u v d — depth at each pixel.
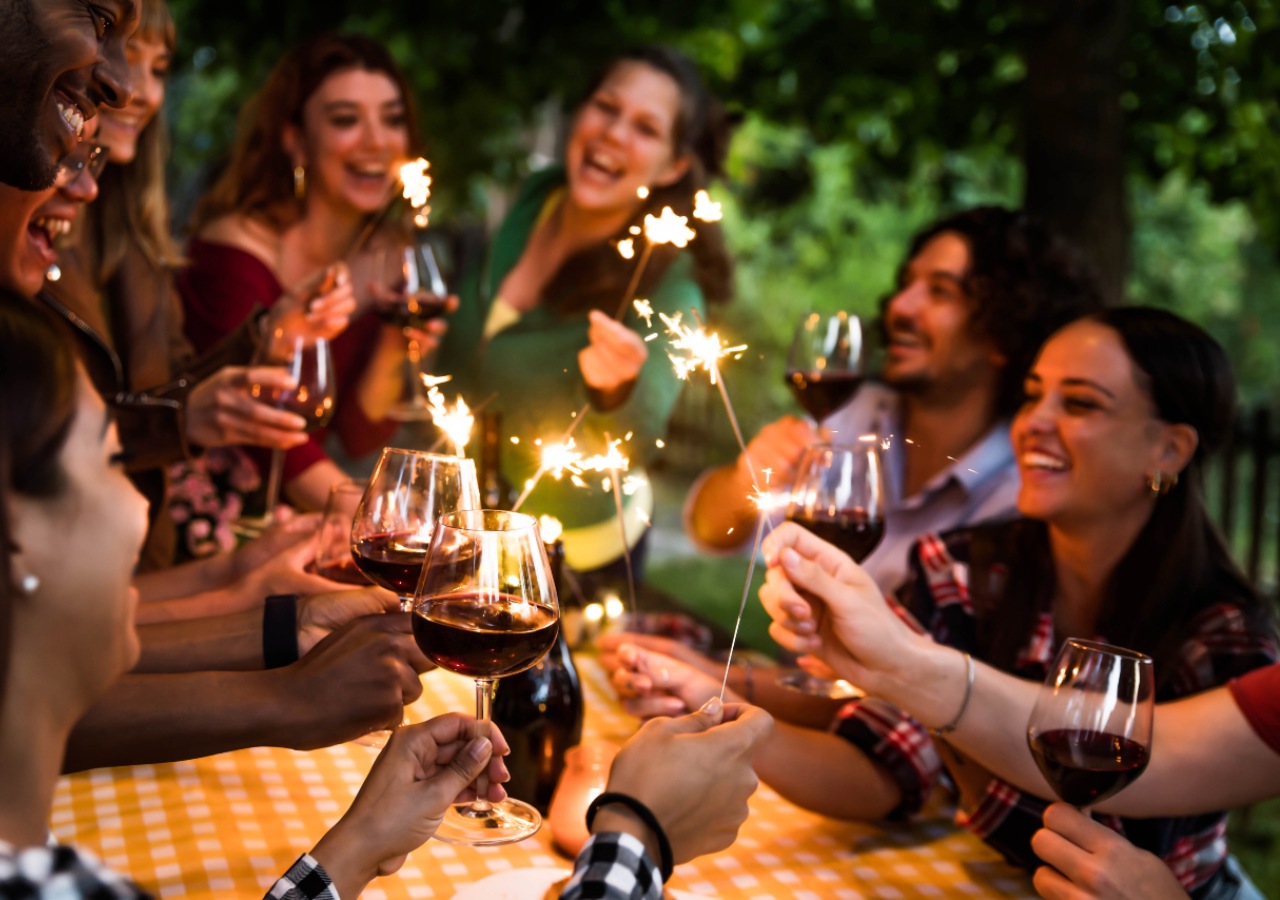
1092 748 1.33
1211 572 1.84
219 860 1.46
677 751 1.09
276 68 3.19
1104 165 4.16
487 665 1.26
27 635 0.86
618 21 5.64
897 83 5.05
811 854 1.62
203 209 3.28
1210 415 1.80
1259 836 4.16
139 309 2.67
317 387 2.27
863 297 10.56
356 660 1.46
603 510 2.76
